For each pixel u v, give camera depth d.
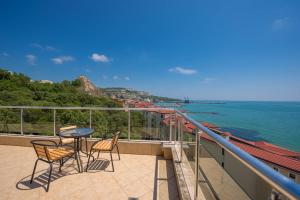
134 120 4.40
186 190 2.18
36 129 4.85
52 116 4.78
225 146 1.00
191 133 2.31
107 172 3.26
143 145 4.25
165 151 3.96
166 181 2.95
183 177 2.53
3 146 4.80
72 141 3.95
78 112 4.63
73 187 2.72
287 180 0.51
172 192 2.62
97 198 2.45
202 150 1.80
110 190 2.66
